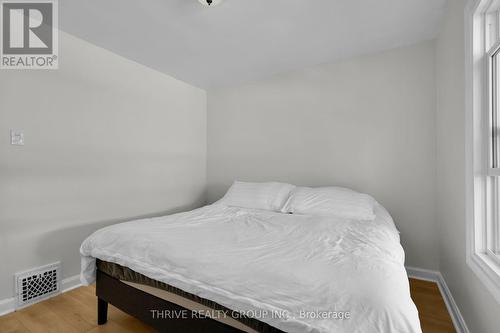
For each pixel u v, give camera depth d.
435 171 2.27
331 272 1.01
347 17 1.95
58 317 1.71
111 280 1.55
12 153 1.80
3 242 1.76
